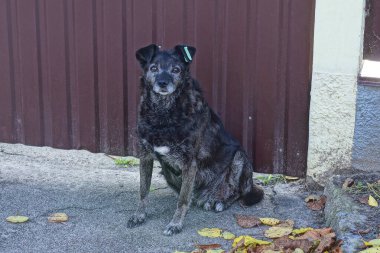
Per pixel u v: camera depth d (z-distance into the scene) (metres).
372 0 3.14
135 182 3.36
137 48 3.40
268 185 3.34
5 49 3.58
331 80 3.10
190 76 3.01
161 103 2.93
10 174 3.42
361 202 2.90
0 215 3.02
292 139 3.27
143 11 3.36
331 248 2.69
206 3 3.27
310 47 3.17
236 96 3.31
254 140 3.33
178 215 2.95
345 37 3.05
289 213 3.06
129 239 2.86
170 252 2.77
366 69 3.19
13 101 3.63
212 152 3.09
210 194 3.13
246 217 3.01
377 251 2.54
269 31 3.21
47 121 3.61
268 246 2.72
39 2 3.49
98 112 3.52
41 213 3.05
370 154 3.12
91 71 3.48
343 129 3.13
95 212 3.07
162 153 2.97
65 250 2.78
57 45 3.50
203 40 3.31
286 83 3.23
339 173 3.17
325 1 3.05
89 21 3.43
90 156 3.62
